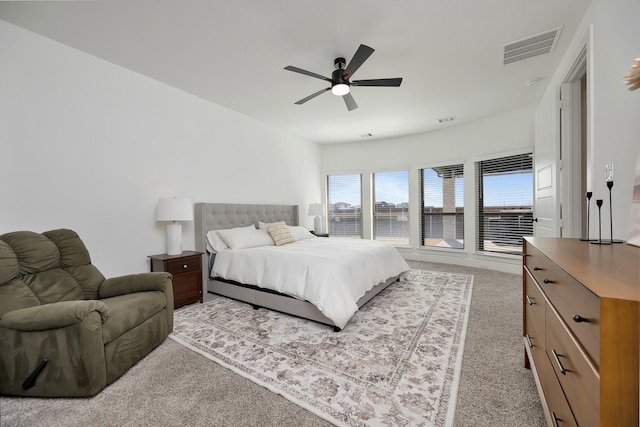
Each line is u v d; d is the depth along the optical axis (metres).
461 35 2.29
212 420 1.37
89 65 2.58
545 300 1.17
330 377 1.71
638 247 1.25
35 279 1.90
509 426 1.30
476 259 4.73
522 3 1.93
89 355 1.54
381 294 3.31
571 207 2.68
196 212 3.52
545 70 2.88
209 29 2.20
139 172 2.96
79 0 1.87
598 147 1.80
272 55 2.58
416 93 3.45
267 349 2.07
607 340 0.59
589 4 1.94
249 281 2.95
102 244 2.67
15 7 1.94
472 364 1.82
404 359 1.90
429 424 1.32
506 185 4.38
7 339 1.56
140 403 1.50
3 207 2.12
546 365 1.17
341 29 2.20
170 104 3.25
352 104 2.97
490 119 4.43
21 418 1.40
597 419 0.62
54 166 2.37
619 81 1.55
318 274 2.48
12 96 2.16
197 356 1.99
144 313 1.96
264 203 4.66
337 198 6.31
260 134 4.57
